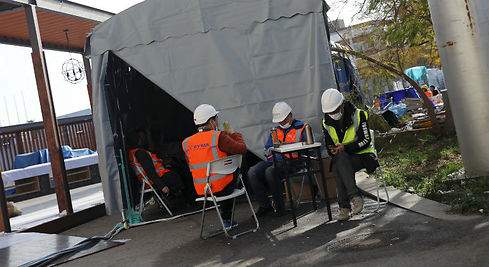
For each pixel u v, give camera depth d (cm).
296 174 560
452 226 426
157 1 704
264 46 691
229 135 560
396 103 1594
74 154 1423
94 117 723
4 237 672
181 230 630
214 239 552
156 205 854
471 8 595
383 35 987
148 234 638
